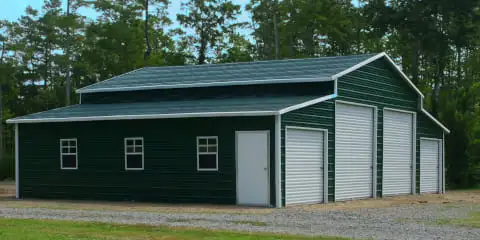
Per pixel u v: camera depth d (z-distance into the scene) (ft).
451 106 132.16
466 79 213.66
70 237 46.52
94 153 87.66
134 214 65.36
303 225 56.08
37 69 241.14
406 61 215.10
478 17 171.01
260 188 76.13
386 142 99.30
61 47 222.28
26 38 239.30
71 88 229.25
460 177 129.70
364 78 93.25
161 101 95.50
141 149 84.28
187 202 80.59
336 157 86.48
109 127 86.74
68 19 216.54
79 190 88.48
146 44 221.87
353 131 90.84
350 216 65.00
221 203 78.33
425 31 175.73
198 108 82.48
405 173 104.94
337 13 203.72
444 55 182.39
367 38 209.36
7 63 218.79
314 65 93.35
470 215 68.28
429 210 74.69
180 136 81.41
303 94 86.53
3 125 225.56
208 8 219.61
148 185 83.46
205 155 79.66
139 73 107.76
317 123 82.33
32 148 92.27
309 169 81.15
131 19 210.79
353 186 90.74
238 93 90.17
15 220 58.34
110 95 100.37
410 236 49.44
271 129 75.41
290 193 77.25
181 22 219.20
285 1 205.26
